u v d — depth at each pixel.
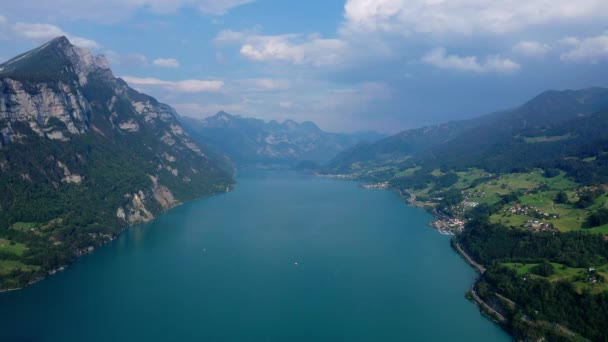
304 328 184.38
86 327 184.12
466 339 177.75
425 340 176.25
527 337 175.62
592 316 172.25
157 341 172.25
